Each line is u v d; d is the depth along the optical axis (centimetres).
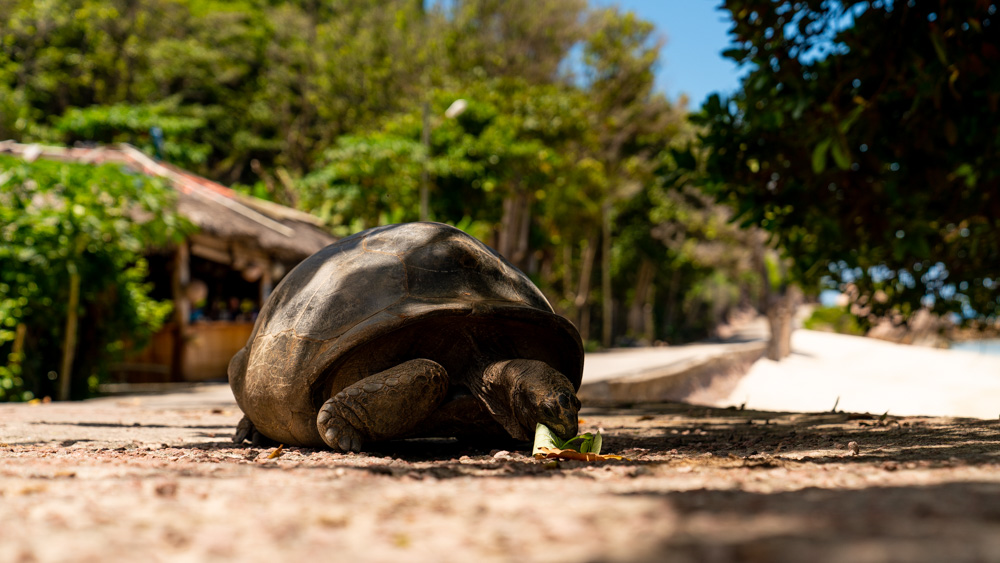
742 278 5494
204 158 3098
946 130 636
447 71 3053
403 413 342
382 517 158
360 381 347
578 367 413
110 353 1262
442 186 2466
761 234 2730
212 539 137
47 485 205
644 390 1329
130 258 1256
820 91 691
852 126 689
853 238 809
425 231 412
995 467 220
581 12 3152
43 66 3412
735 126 755
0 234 1052
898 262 949
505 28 3086
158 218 1189
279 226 1777
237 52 3806
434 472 249
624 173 3569
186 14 3834
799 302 5103
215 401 975
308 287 397
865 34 650
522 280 418
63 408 788
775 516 142
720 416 641
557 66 3161
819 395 1564
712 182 778
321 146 3553
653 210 4459
